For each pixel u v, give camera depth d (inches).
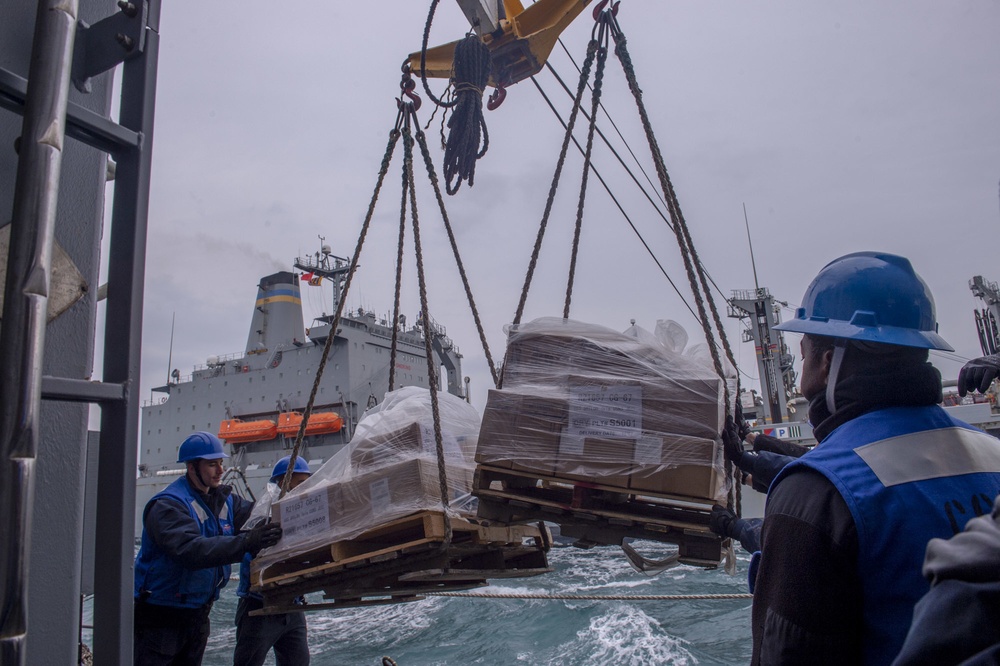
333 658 418.6
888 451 51.8
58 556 68.9
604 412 107.3
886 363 57.7
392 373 146.4
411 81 141.2
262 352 1406.3
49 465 69.0
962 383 86.8
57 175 49.1
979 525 30.7
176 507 146.5
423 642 441.1
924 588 46.5
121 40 69.3
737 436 110.3
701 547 108.1
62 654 68.3
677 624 471.2
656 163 115.3
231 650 437.1
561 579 724.0
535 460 108.0
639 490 104.3
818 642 48.1
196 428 1373.0
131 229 65.3
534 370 115.3
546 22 191.6
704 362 115.9
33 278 46.5
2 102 57.8
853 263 63.8
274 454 1243.8
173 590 145.2
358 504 120.4
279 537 129.3
